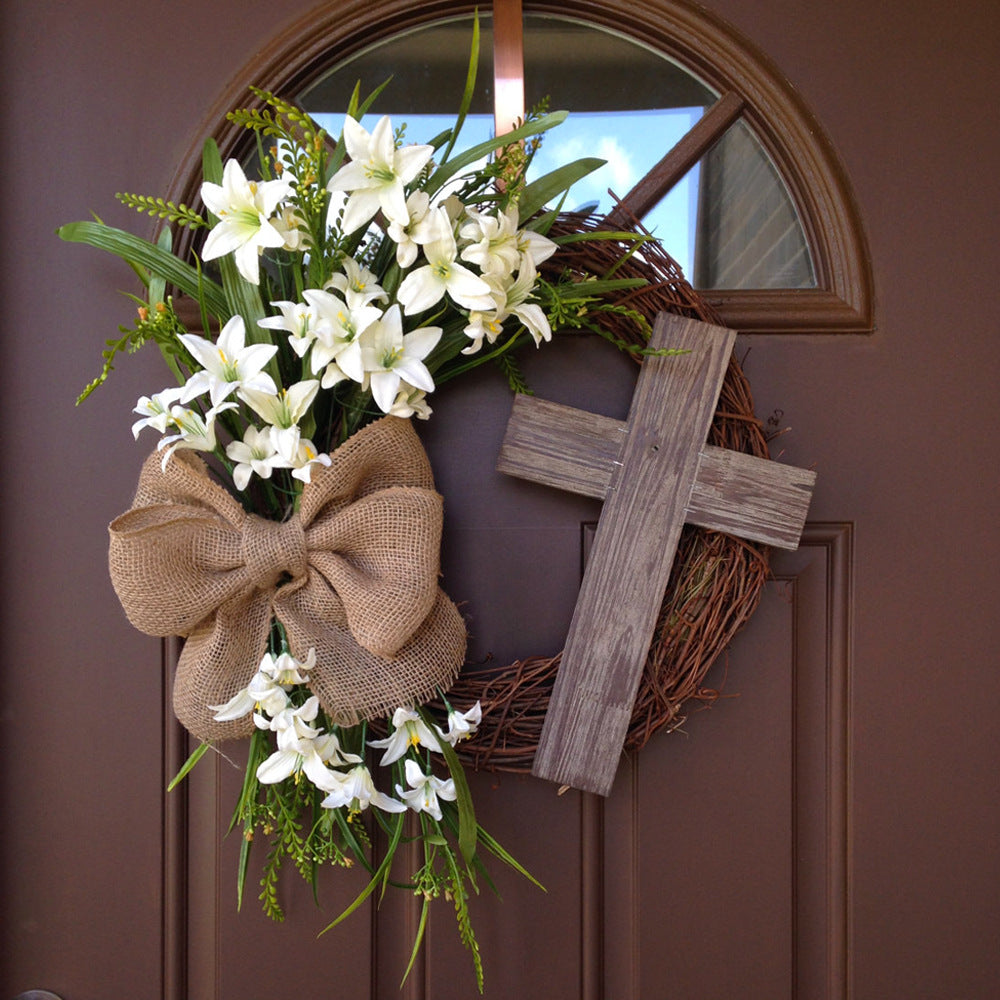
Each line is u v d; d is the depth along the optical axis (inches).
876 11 42.4
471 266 36.0
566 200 43.3
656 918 42.2
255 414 38.1
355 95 36.0
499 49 42.9
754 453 40.1
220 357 33.2
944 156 42.3
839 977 42.1
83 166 42.0
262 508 39.7
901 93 42.4
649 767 42.3
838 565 42.4
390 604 34.2
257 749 36.9
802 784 42.5
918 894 42.0
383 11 42.3
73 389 42.1
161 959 41.8
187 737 42.0
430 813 35.2
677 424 39.3
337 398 37.7
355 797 34.6
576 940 42.0
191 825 42.2
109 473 42.0
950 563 42.3
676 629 39.7
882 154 42.4
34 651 41.9
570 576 42.4
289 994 41.8
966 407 42.3
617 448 39.5
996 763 42.0
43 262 42.1
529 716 40.0
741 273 43.3
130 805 41.9
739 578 39.5
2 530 41.8
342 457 35.2
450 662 36.6
